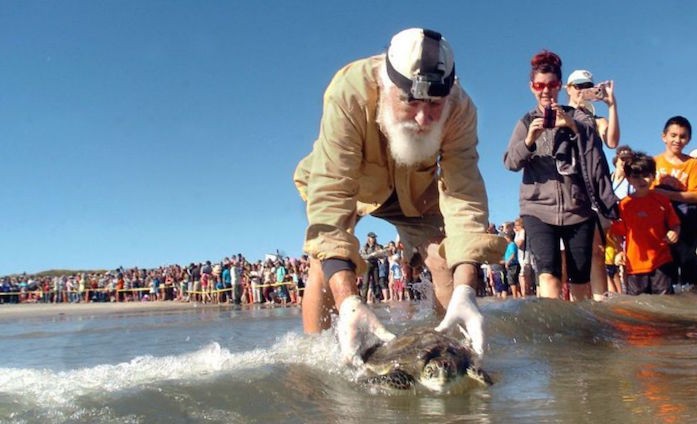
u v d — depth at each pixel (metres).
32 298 31.42
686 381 2.34
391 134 2.90
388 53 2.83
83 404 2.13
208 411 2.09
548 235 5.00
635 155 6.23
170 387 2.33
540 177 5.01
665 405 1.97
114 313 13.54
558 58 4.91
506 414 1.98
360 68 2.96
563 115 4.85
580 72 5.60
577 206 4.90
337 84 3.02
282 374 2.59
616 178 7.02
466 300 2.78
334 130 2.95
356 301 2.76
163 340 5.21
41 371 2.85
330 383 2.51
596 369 2.69
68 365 3.90
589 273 5.04
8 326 9.16
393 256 11.77
